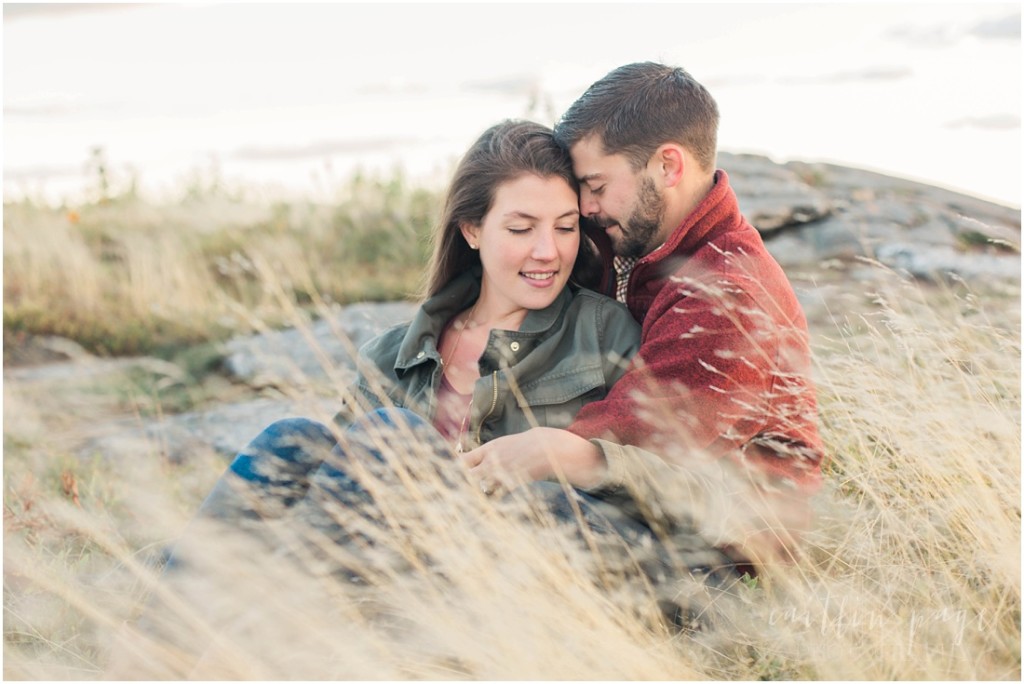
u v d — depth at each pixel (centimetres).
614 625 218
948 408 281
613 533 234
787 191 647
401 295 691
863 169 716
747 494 245
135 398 525
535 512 234
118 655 218
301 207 856
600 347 272
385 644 224
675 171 270
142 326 645
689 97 271
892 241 572
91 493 354
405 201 833
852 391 298
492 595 219
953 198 657
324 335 593
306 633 218
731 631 233
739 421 245
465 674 216
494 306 286
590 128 273
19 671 244
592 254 298
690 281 248
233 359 571
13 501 346
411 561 224
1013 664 226
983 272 518
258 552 228
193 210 854
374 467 227
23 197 873
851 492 290
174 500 362
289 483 241
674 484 233
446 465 230
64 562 294
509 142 277
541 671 212
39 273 704
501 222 270
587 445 238
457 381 286
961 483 259
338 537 226
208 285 693
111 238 804
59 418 498
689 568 244
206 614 219
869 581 251
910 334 307
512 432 268
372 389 293
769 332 248
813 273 537
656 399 244
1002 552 239
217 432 458
